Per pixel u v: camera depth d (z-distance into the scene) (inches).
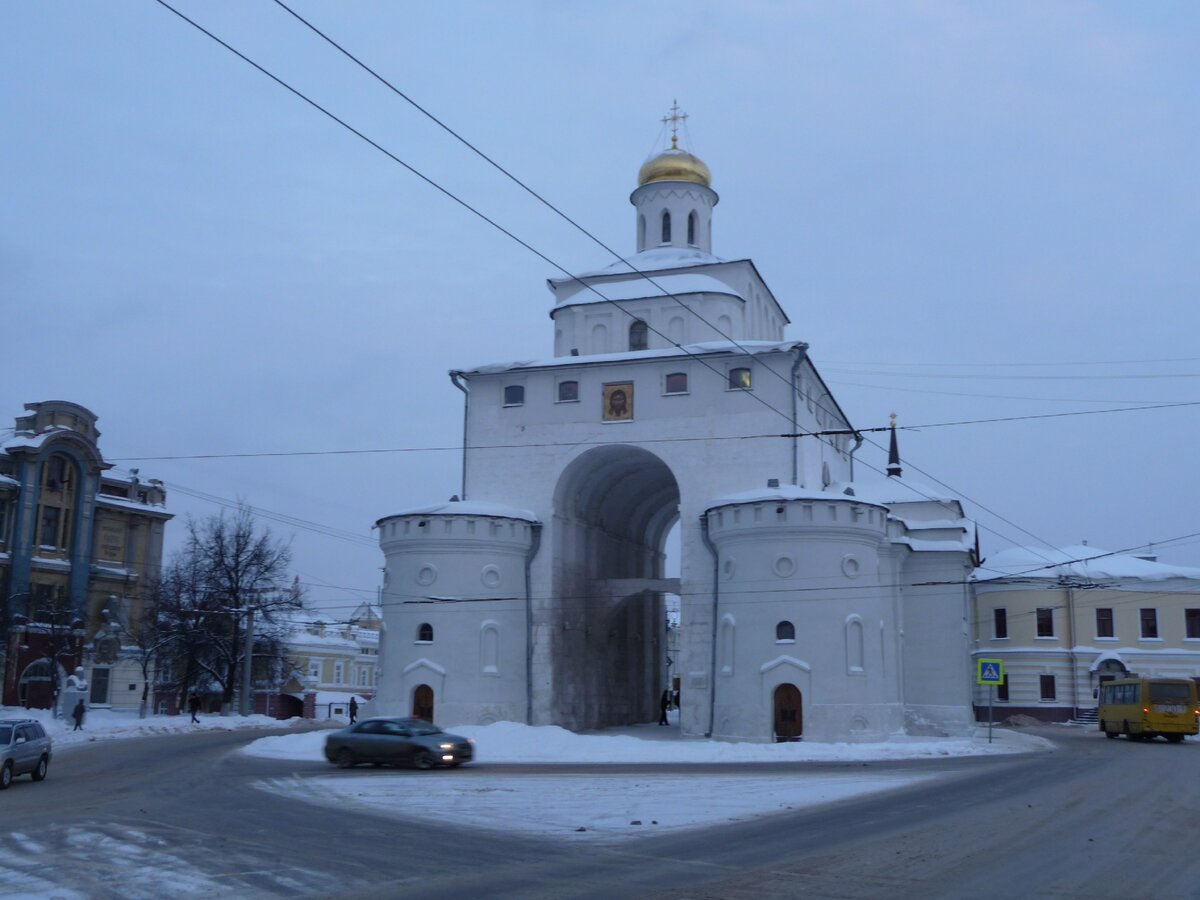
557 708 1551.4
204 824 593.3
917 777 880.9
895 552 1626.5
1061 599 2326.5
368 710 1539.1
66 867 451.2
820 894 393.4
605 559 1797.5
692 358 1576.0
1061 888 405.4
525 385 1658.5
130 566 2388.0
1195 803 689.0
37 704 2101.4
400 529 1544.0
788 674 1354.6
